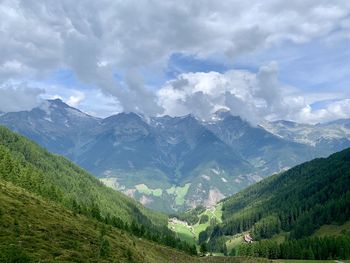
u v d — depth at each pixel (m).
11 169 160.00
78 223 108.94
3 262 59.25
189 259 164.25
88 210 169.25
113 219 184.00
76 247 82.50
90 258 78.62
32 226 85.19
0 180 128.38
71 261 71.50
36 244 74.06
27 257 62.66
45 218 96.56
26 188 145.62
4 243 68.81
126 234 148.12
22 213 92.44
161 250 156.00
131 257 95.00
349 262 178.62
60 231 90.50
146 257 112.19
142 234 190.25
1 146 181.88
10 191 113.44
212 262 171.50
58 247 78.19
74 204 156.25
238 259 174.88
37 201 116.00
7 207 91.81
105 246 87.94
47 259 67.50
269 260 175.50
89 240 92.75
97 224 123.19
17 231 78.06
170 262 137.62
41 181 175.62
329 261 181.75
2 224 78.62
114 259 85.62
